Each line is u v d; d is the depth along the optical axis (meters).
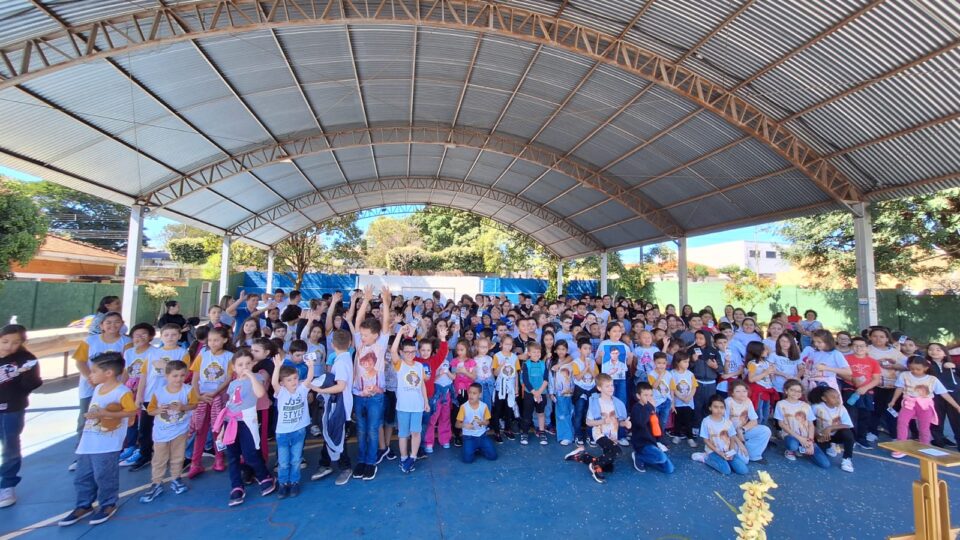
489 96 9.81
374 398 4.08
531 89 9.26
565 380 5.07
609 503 3.62
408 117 11.05
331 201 17.42
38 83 6.12
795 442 4.61
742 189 10.26
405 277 24.66
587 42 6.91
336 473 4.14
